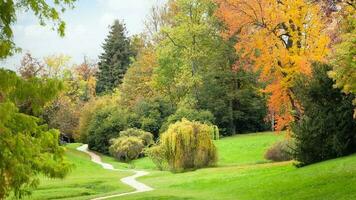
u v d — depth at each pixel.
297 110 31.72
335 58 16.03
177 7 75.25
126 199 23.42
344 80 16.50
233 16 32.75
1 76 8.09
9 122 8.22
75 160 55.34
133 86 79.00
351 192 16.58
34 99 8.61
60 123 68.31
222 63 65.88
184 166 41.22
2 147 7.93
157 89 73.94
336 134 25.14
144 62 79.12
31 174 8.68
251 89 66.06
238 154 49.09
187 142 41.09
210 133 41.94
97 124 75.69
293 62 31.23
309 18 30.86
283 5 31.45
